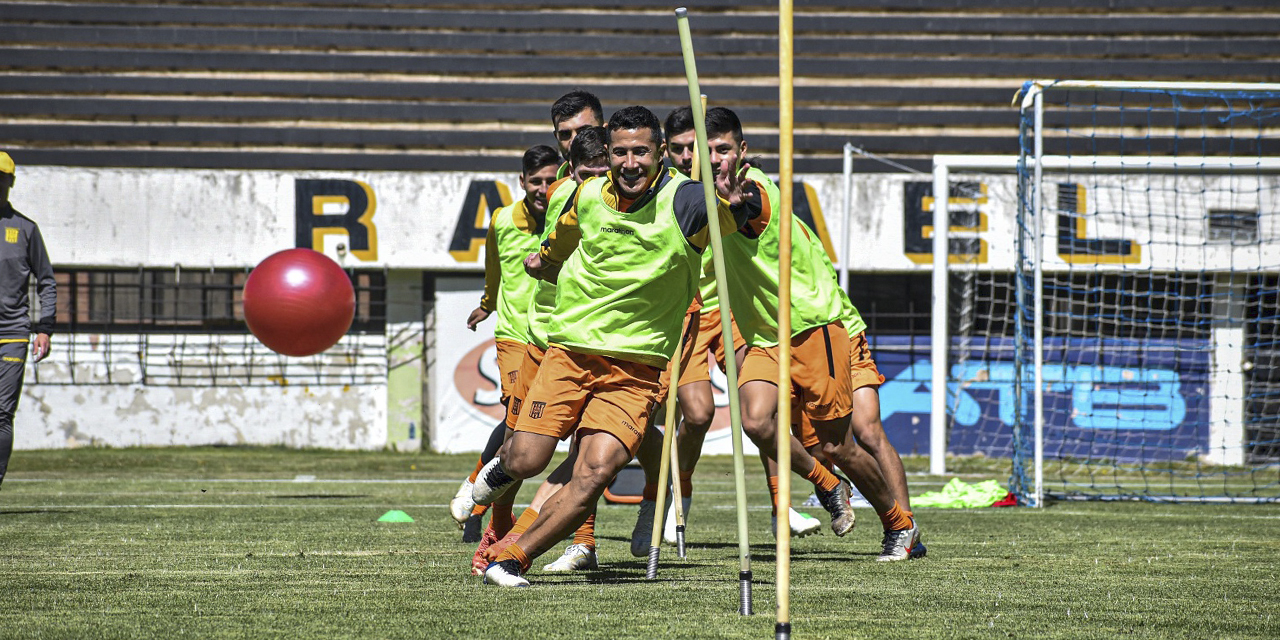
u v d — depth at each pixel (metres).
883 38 59.22
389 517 24.91
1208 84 32.06
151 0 58.62
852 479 18.12
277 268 27.58
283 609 12.61
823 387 17.48
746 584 12.38
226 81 57.72
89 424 53.31
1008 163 39.25
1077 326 53.97
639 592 13.95
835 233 53.25
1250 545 20.98
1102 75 59.00
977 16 59.44
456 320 54.41
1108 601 13.78
